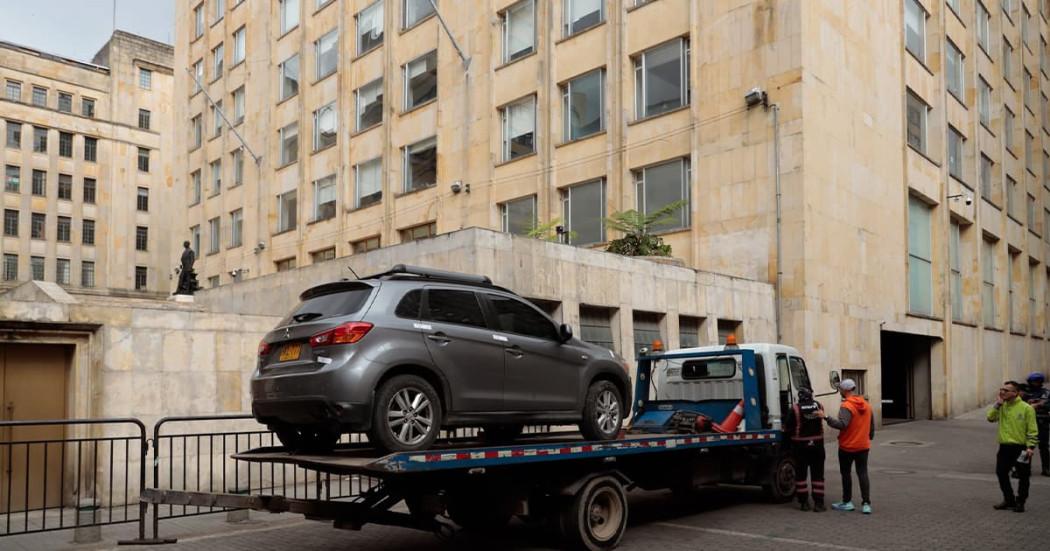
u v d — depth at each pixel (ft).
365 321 23.86
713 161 73.72
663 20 78.43
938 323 92.53
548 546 29.43
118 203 217.15
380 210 105.91
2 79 203.00
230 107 138.82
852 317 73.87
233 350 45.57
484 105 93.20
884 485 43.83
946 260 94.12
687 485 33.81
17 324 38.58
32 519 36.45
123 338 41.83
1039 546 28.32
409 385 24.17
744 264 70.95
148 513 37.88
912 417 93.71
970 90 105.40
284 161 125.08
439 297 26.25
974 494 40.42
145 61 227.61
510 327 27.81
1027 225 126.41
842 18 76.28
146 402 42.16
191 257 78.89
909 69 90.22
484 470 25.02
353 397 22.84
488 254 50.42
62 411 41.34
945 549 27.94
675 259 65.87
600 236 81.51
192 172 150.71
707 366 39.86
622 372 31.12
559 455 26.89
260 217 126.31
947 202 95.50
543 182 85.71
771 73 70.44
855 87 77.77
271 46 127.95
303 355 24.30
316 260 116.98
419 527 25.99
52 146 206.69
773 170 69.56
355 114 112.47
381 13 109.09
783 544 28.99
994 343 109.29
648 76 80.18
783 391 39.65
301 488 43.65
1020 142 124.98
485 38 93.86
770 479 37.81
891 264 82.38
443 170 97.25
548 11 87.30
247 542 30.53
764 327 67.92
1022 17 131.75
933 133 95.45
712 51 74.59
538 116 87.15
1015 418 35.40
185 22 157.38
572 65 85.20
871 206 79.10
